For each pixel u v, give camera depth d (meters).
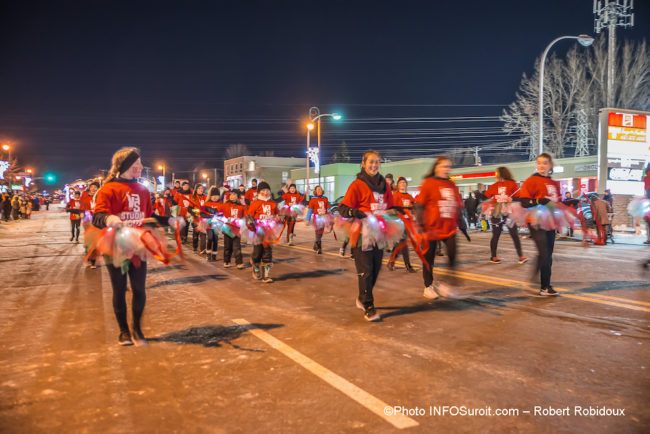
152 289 7.54
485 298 6.54
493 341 4.65
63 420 3.13
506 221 9.91
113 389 3.62
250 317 5.71
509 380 3.70
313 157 33.22
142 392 3.56
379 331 5.05
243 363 4.14
